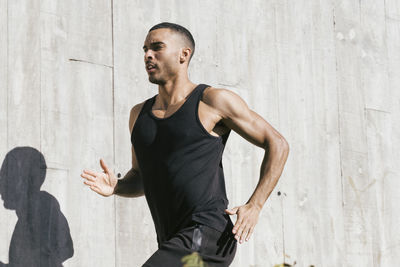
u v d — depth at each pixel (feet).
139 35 14.94
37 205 13.20
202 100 11.87
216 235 11.46
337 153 17.57
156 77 12.03
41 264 13.11
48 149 13.47
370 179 18.10
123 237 14.17
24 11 13.55
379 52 18.89
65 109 13.76
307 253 16.65
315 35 17.70
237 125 11.75
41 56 13.61
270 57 16.79
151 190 11.83
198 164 11.58
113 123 14.34
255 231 15.93
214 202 11.66
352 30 18.44
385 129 18.65
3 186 12.89
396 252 18.25
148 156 11.78
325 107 17.56
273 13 17.03
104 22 14.49
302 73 17.29
